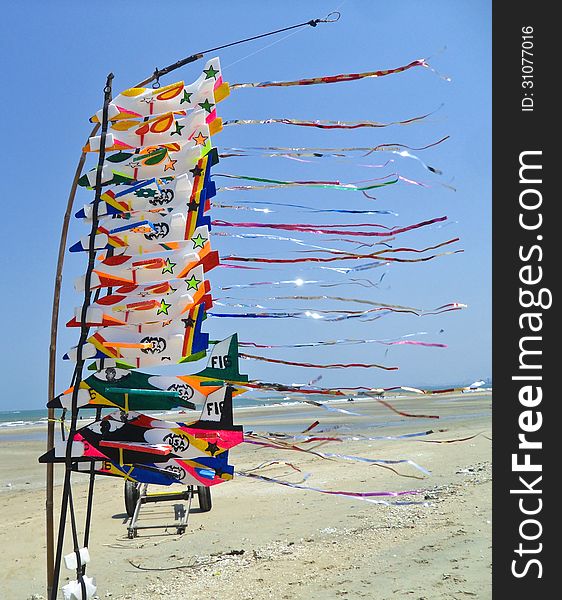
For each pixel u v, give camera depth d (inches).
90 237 172.9
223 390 173.2
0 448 968.9
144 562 262.5
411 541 254.7
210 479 176.1
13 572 267.9
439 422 1018.7
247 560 251.6
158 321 172.1
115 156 177.0
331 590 206.5
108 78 176.7
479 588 197.8
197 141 175.9
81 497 447.2
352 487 405.1
